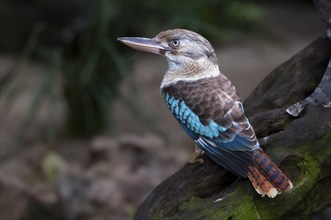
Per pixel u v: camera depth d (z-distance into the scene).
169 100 6.68
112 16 13.12
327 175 6.11
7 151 12.62
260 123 6.53
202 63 6.74
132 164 11.67
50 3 17.33
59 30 17.17
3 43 17.94
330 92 6.57
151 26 12.91
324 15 7.16
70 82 13.07
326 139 6.16
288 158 6.02
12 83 15.85
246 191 5.95
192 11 12.75
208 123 6.27
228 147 6.10
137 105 14.42
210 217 5.87
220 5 17.22
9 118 14.29
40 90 12.36
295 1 23.30
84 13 17.12
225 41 18.81
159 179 11.11
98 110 13.27
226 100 6.34
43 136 13.52
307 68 7.18
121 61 12.19
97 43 12.42
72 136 13.45
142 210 6.22
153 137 12.52
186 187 6.24
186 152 12.62
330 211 9.06
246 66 17.05
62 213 10.20
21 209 10.31
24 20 17.83
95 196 10.16
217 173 6.29
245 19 17.77
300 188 5.91
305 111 6.52
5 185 10.40
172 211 6.13
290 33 20.02
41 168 12.23
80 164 12.38
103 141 12.09
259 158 5.82
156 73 16.47
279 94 7.03
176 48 6.83
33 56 17.28
